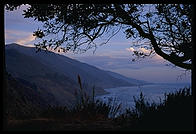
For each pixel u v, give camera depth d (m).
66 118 5.66
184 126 4.29
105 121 5.76
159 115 5.19
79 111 6.41
